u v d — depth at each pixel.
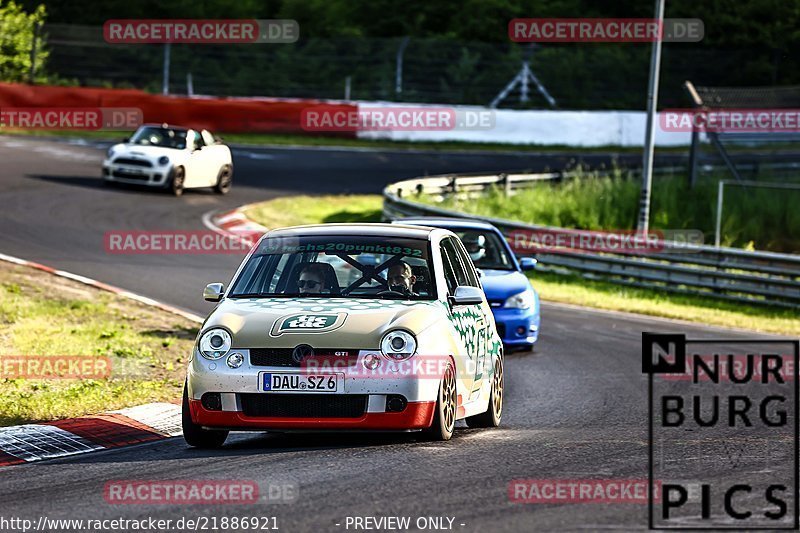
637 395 40.09
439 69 194.12
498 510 20.81
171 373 40.72
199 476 24.06
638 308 72.88
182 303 60.28
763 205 119.44
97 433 29.92
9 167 108.44
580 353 52.09
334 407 26.52
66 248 75.12
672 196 120.81
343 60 196.38
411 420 26.72
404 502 21.38
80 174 108.69
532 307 50.03
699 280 82.19
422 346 27.03
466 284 32.41
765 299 84.25
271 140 150.88
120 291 62.06
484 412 32.31
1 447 27.78
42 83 153.62
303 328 26.95
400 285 29.34
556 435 30.44
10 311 53.06
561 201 115.75
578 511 20.81
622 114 177.00
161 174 100.62
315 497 21.83
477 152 158.25
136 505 21.39
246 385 26.38
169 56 175.12
